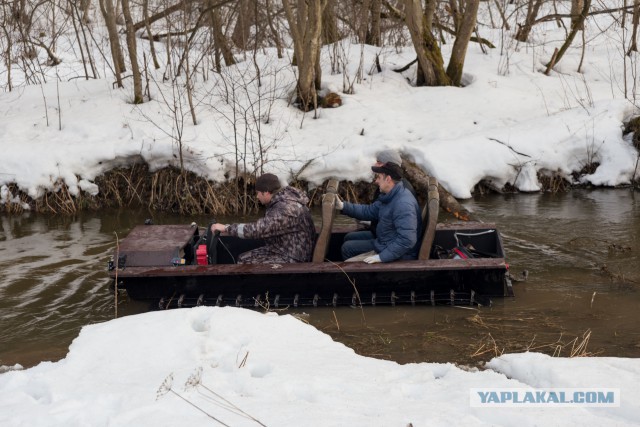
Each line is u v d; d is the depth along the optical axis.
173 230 8.16
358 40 17.06
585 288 7.78
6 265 9.02
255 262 7.52
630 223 10.12
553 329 6.66
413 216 7.25
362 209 7.88
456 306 7.27
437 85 14.67
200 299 7.24
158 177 11.79
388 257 7.22
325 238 7.36
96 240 10.08
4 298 7.89
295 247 7.55
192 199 11.43
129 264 7.37
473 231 8.12
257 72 13.86
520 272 8.34
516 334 6.55
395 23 17.36
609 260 8.66
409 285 7.30
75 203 11.71
